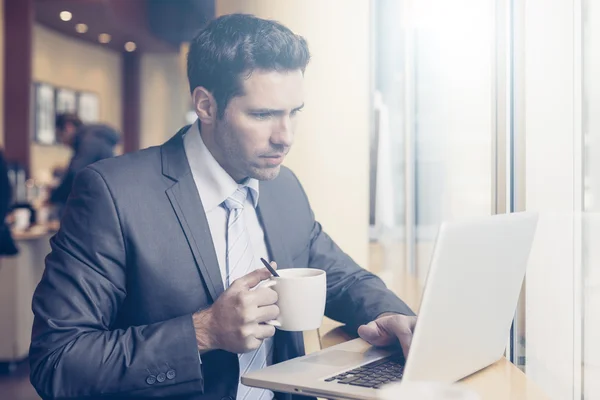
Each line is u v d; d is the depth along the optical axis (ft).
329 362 3.90
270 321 3.99
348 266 5.38
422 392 2.29
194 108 4.59
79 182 4.43
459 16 6.51
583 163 4.08
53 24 29.32
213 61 4.35
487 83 5.46
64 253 4.25
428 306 3.04
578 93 4.09
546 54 4.44
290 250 5.05
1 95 24.72
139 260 4.31
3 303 13.21
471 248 3.21
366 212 8.41
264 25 4.39
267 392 4.63
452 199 6.99
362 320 4.82
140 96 38.93
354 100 8.32
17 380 12.55
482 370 3.82
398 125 9.92
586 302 4.13
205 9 26.63
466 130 6.32
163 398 4.22
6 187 12.78
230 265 4.61
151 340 3.99
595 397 4.06
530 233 3.80
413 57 8.95
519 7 4.76
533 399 3.32
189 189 4.53
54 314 4.09
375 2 9.95
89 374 3.92
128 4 28.89
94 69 35.04
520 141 4.83
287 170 5.44
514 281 3.75
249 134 4.39
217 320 3.96
